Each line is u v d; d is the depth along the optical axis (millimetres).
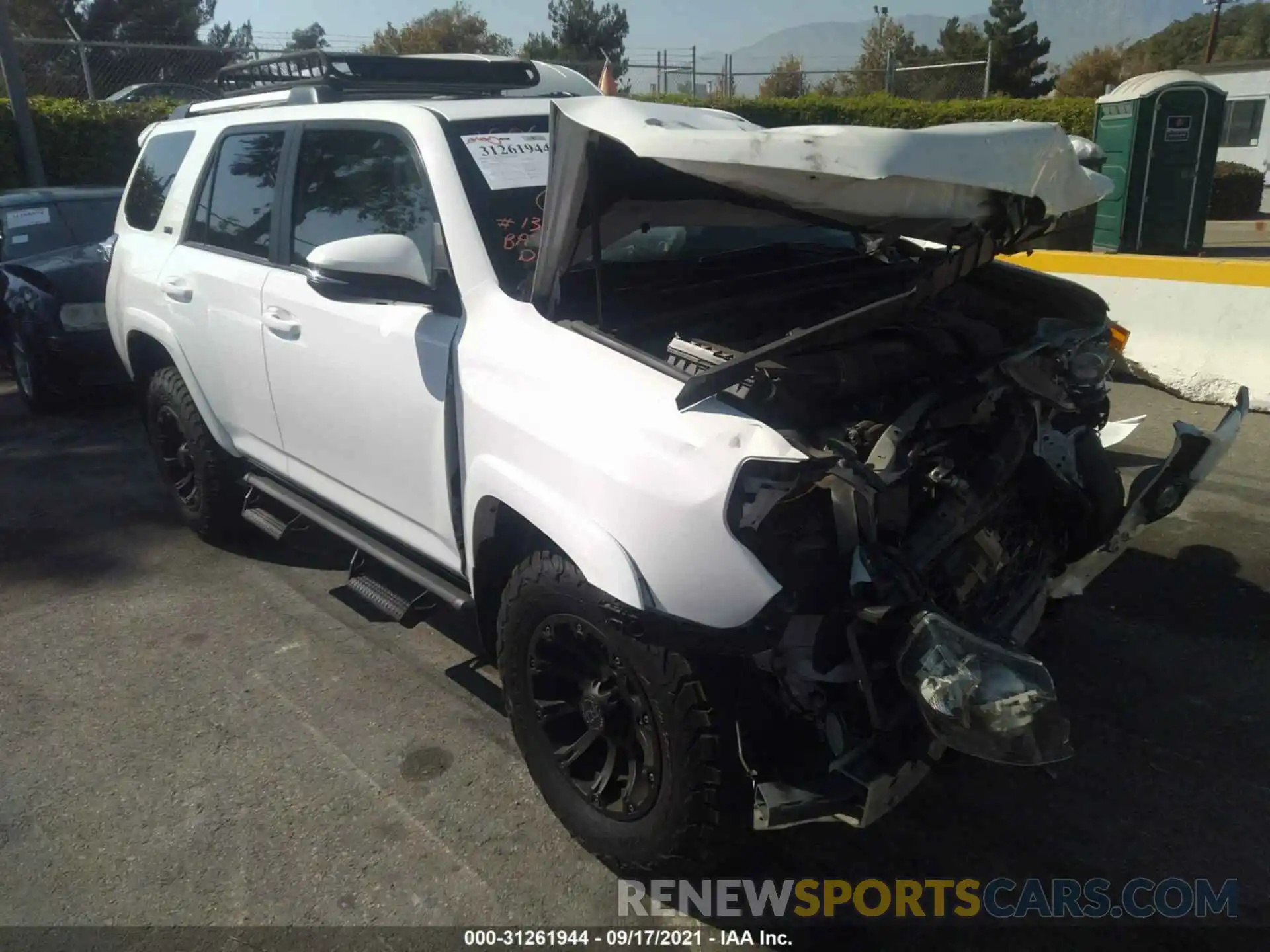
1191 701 3549
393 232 3373
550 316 2869
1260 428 6113
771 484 2250
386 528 3564
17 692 3811
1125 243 11836
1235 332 6441
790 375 2439
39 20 28625
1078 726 3438
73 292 7023
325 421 3650
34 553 5082
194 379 4465
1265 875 2805
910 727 2377
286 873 2873
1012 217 2598
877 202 2418
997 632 2676
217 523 4910
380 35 39094
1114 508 3121
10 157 11914
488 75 4398
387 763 3350
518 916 2715
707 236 3455
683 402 2373
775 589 2273
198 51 14984
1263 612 4066
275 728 3551
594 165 2586
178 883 2840
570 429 2580
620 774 2734
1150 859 2873
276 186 3934
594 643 2617
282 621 4316
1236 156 27031
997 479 2613
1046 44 51500
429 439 3150
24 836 3031
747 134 2264
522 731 2926
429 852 2947
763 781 2389
